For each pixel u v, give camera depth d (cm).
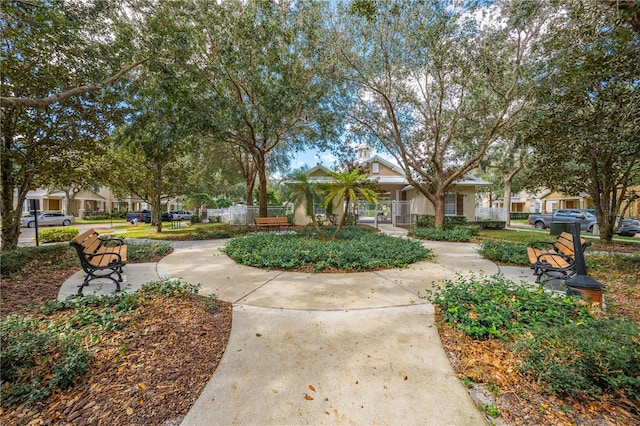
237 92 1147
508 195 1897
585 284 354
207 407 199
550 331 256
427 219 1455
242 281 500
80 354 232
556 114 595
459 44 891
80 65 669
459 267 611
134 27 772
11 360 211
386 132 1281
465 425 185
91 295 375
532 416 191
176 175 1521
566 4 633
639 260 583
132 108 880
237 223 1691
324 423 186
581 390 204
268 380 229
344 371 241
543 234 1337
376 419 190
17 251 608
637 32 426
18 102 393
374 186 1080
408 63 1007
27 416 183
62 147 727
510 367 239
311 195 932
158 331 299
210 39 953
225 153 1772
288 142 1591
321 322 334
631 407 196
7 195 721
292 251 648
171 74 862
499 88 978
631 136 495
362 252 642
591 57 478
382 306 382
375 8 661
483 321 301
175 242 1049
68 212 2600
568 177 934
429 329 314
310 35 964
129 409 194
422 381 228
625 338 227
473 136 1177
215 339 292
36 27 572
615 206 944
